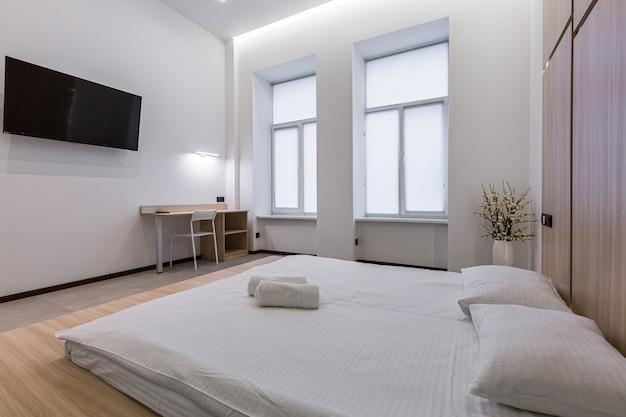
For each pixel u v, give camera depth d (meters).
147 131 3.57
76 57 2.91
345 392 0.69
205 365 0.79
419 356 0.86
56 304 2.42
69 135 2.79
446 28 3.25
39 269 2.67
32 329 1.28
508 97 2.76
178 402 0.76
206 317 1.13
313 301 1.24
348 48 3.62
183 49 3.98
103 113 3.05
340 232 3.76
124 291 2.76
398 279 1.67
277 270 1.87
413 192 3.71
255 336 0.98
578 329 0.76
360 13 3.53
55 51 2.76
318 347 0.91
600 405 0.56
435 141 3.57
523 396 0.61
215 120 4.46
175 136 3.90
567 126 1.44
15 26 2.52
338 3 3.66
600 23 1.05
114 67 3.22
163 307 1.24
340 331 1.02
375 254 3.78
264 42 4.28
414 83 3.69
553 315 0.85
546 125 1.91
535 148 2.39
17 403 0.80
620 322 0.89
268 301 1.25
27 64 2.51
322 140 3.83
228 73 4.57
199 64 4.20
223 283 1.61
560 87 1.56
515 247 2.72
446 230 3.39
